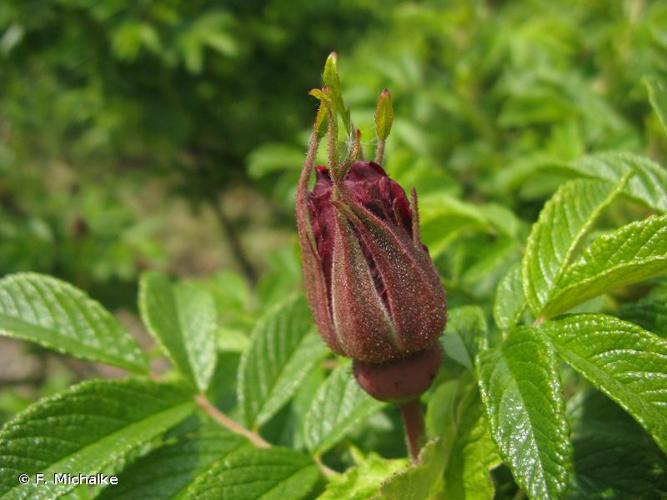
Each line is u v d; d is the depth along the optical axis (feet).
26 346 1.74
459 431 0.55
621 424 0.60
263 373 0.63
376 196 0.50
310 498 0.58
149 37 1.49
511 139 1.24
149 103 1.77
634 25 1.04
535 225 0.56
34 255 1.51
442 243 0.70
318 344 0.64
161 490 0.58
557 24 1.21
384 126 0.50
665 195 0.59
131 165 2.26
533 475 0.46
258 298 0.99
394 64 1.24
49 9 1.63
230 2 1.72
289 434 0.66
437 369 0.52
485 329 0.58
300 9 1.82
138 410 0.59
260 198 2.42
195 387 0.63
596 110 0.95
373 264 0.50
